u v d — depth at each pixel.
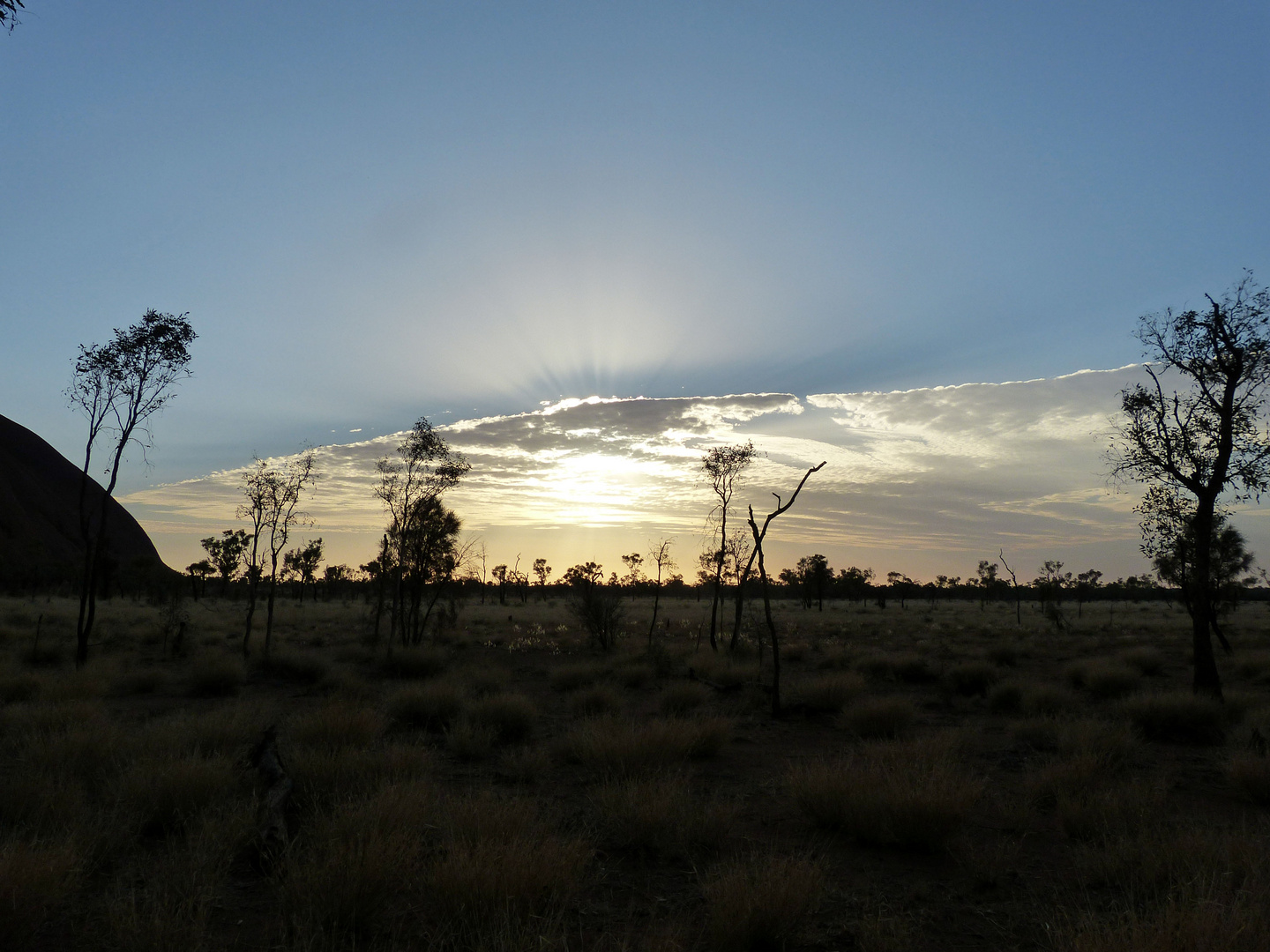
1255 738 10.34
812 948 4.58
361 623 42.12
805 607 81.00
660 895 5.39
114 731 8.95
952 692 17.12
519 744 11.30
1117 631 43.50
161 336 19.83
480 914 4.47
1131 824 6.60
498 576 99.25
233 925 4.66
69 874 4.88
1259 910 4.00
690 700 14.56
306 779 7.45
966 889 5.53
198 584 71.38
